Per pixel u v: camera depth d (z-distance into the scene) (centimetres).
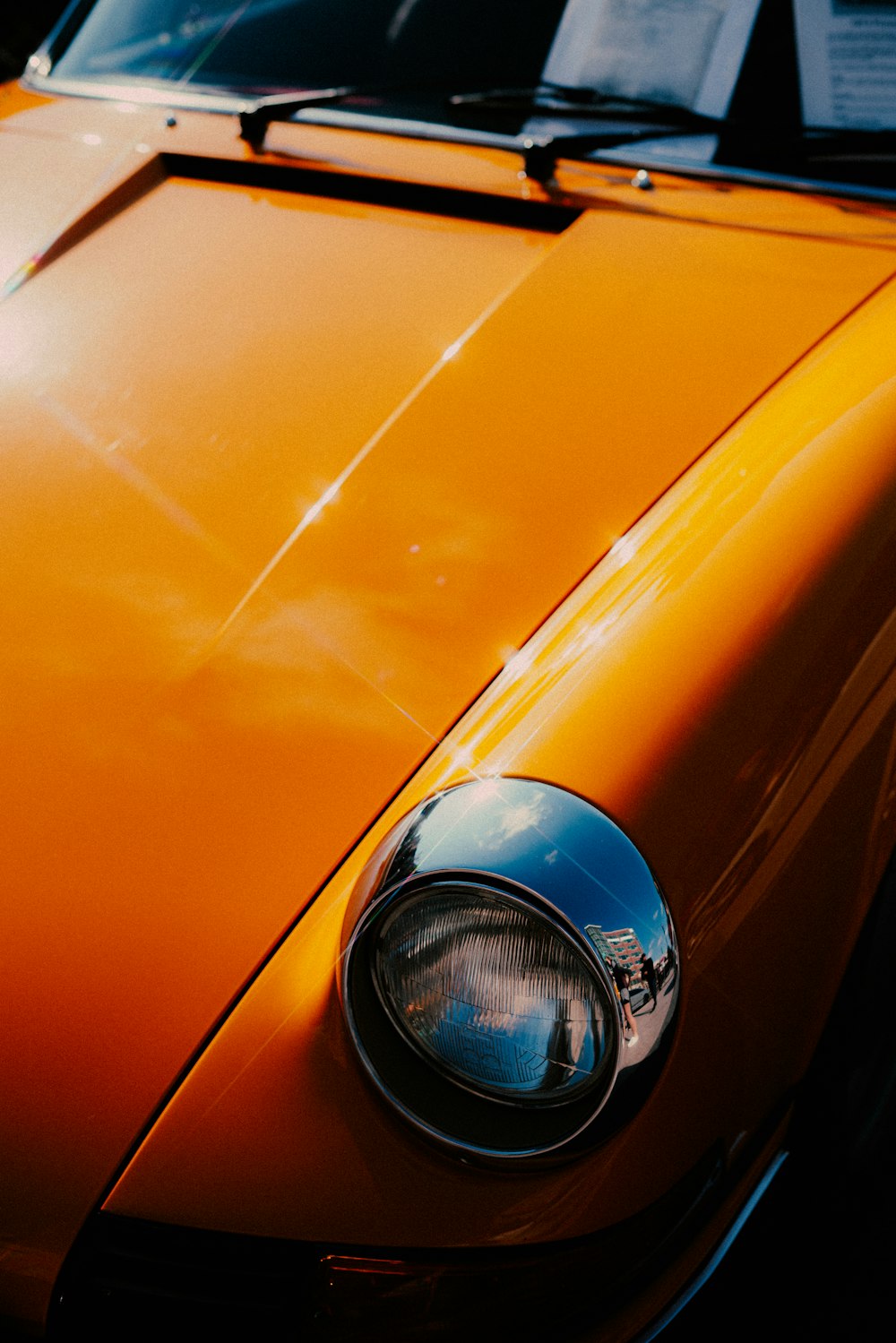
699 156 195
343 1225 112
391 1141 112
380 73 211
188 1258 113
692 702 121
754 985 120
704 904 116
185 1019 116
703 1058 116
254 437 154
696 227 180
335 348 164
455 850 113
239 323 169
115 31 236
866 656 130
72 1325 114
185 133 207
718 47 201
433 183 188
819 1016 126
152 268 179
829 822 125
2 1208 114
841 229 181
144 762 128
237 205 190
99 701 132
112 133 210
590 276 171
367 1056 113
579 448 149
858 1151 136
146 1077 115
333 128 203
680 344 161
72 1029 117
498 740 121
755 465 141
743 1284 123
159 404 160
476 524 142
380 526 143
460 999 111
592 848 113
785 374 157
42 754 129
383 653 132
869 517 136
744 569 130
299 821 124
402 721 128
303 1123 113
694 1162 118
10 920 121
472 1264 112
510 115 201
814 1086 128
